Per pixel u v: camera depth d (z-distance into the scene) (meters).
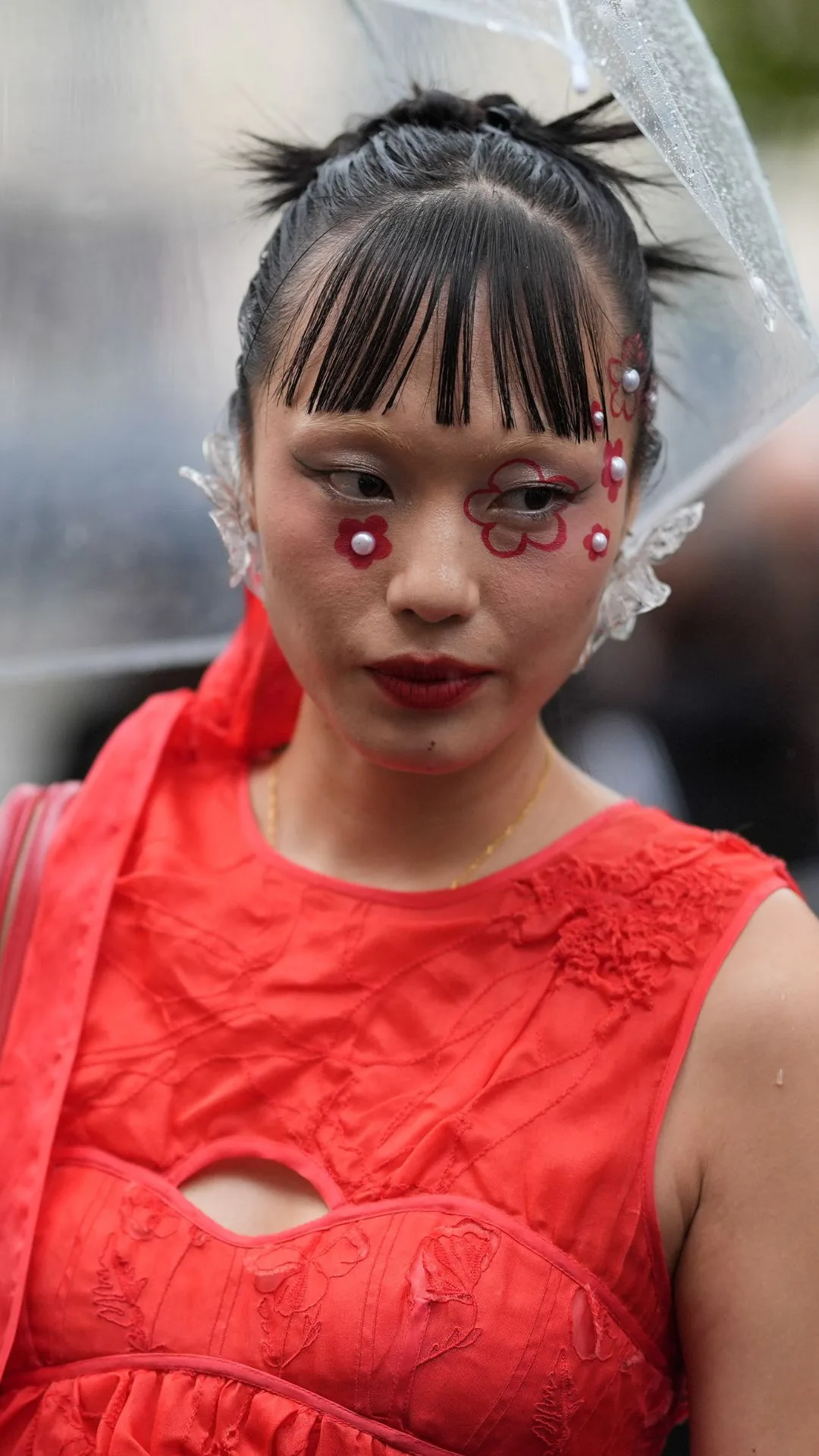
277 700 1.64
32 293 1.79
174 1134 1.38
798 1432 1.19
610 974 1.34
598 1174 1.25
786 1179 1.23
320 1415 1.22
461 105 1.38
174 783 1.63
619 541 1.36
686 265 1.45
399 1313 1.22
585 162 1.37
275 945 1.44
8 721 2.66
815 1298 1.20
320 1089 1.36
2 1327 1.33
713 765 2.38
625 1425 1.27
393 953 1.40
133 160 1.66
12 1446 1.31
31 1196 1.37
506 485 1.24
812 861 2.32
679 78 1.26
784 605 2.36
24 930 1.54
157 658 2.03
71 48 1.62
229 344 1.74
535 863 1.43
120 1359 1.29
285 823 1.56
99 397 1.84
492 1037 1.34
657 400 1.49
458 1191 1.26
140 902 1.50
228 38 1.57
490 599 1.25
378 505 1.25
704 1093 1.27
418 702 1.28
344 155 1.38
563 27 1.19
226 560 1.98
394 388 1.21
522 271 1.22
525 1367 1.21
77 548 1.98
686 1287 1.27
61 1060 1.43
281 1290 1.26
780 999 1.27
